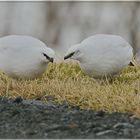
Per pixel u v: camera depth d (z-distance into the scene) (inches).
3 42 538.6
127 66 582.2
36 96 528.7
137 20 1066.1
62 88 530.9
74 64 597.9
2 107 495.8
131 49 549.3
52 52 534.0
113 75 552.4
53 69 585.9
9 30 1154.0
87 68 539.8
